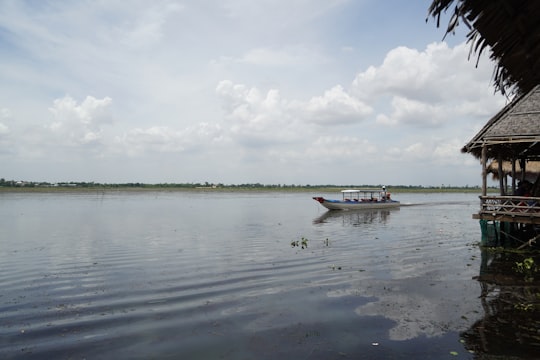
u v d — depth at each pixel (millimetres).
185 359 7320
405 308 10094
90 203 59750
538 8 3141
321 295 11305
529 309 9883
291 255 17438
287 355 7453
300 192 151250
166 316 9586
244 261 16141
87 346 7863
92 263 15828
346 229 27734
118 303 10609
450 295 11164
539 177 20516
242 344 7969
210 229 27500
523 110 17406
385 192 53625
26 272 14273
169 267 15047
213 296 11250
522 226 22203
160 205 56656
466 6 3252
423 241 21656
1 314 9727
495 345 7770
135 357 7402
